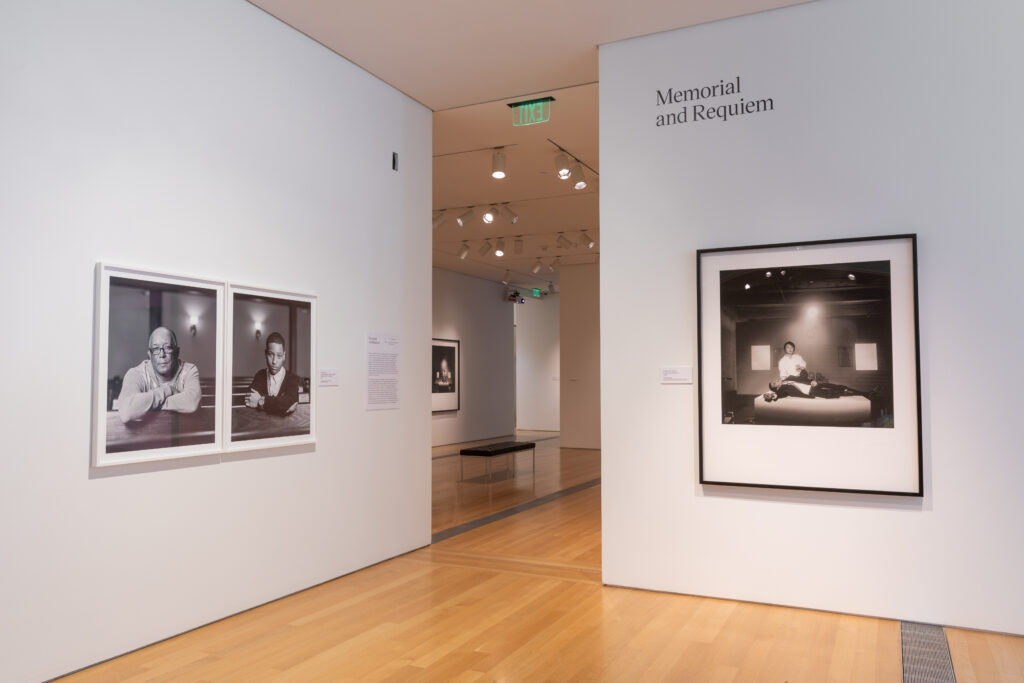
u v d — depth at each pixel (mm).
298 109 4988
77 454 3582
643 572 4957
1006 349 4137
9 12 3350
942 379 4254
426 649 3873
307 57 5082
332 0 4582
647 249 5008
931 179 4324
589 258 13867
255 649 3873
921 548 4285
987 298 4184
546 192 9070
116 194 3793
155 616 3947
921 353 4297
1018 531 4094
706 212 4859
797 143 4641
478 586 5047
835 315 4492
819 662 3691
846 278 4477
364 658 3746
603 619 4352
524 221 10562
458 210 9961
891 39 4438
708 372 4781
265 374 4641
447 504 8281
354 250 5473
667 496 4910
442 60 5465
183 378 4090
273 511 4711
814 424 4512
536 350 19328
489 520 7348
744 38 4801
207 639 4023
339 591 4922
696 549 4820
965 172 4254
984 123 4227
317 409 5078
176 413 4047
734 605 4629
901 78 4410
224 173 4414
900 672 3566
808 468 4516
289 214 4887
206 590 4242
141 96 3936
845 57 4539
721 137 4840
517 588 4996
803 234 4602
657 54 5035
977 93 4246
